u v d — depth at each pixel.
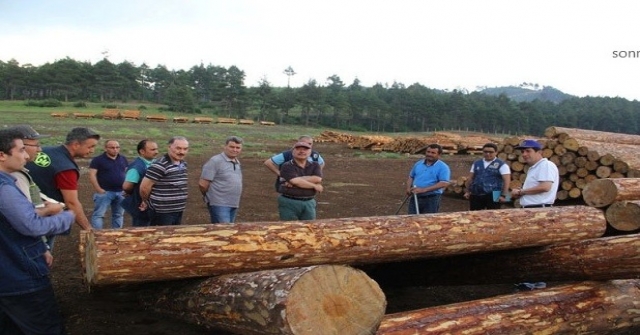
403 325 3.92
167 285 4.39
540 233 5.21
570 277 5.19
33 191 4.40
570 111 119.12
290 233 4.27
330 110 111.50
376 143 32.69
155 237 3.85
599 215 5.66
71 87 97.44
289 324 3.07
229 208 6.87
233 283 3.66
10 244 3.88
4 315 3.95
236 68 135.75
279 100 97.94
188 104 91.94
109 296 5.88
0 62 112.31
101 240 3.71
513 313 4.35
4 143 4.06
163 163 6.24
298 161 6.62
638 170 10.60
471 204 7.94
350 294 3.29
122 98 106.69
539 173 6.38
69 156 5.32
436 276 6.07
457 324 4.09
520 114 113.38
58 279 6.41
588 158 11.27
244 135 43.34
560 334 4.48
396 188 16.64
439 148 7.82
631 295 4.89
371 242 4.53
